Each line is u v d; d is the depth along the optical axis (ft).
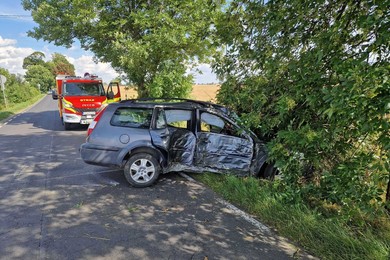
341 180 9.37
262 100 11.65
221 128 17.19
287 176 11.97
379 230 10.91
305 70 9.64
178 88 38.34
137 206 13.85
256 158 16.90
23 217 12.47
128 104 16.89
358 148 9.82
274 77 11.43
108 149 16.19
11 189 15.94
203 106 17.61
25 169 19.95
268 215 12.48
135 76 40.55
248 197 14.29
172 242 10.61
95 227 11.67
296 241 10.77
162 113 17.06
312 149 10.59
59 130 39.29
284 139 11.19
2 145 28.53
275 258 9.69
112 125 16.46
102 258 9.52
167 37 32.40
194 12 33.50
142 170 16.48
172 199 14.82
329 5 10.03
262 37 11.88
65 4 36.96
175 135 16.92
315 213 11.94
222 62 14.67
